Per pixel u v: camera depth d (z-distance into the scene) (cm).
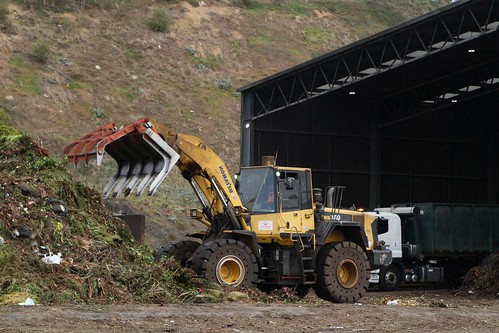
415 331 1794
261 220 2572
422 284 4225
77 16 7312
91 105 6206
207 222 2672
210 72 7212
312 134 4728
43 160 2308
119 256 2138
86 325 1598
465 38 4050
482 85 4731
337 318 1970
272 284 2584
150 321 1709
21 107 5778
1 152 2275
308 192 2633
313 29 8494
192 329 1639
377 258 2759
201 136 6306
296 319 1914
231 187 2583
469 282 3306
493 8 3638
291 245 2584
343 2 9306
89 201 2302
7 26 6725
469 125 5150
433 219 3969
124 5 7762
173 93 6738
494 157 5172
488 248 4128
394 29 3916
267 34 8119
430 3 10056
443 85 4766
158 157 2491
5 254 1894
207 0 8331
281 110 4566
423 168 5019
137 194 2470
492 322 2055
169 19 7662
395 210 4000
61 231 2073
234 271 2448
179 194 5138
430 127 5047
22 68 6312
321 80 4628
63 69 6519
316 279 2611
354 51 4200
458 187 5100
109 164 5009
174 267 2262
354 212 2780
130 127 2436
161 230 4484
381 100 4906
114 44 7100
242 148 4588
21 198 2089
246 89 4547
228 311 1931
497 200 5169
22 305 1788
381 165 4909
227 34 7869
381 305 2420
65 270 1980
